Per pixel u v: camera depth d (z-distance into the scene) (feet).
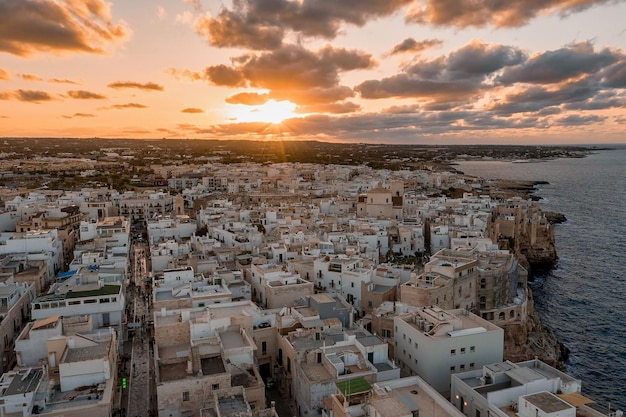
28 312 422.82
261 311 363.15
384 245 629.92
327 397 265.75
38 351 318.45
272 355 342.03
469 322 336.90
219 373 266.98
